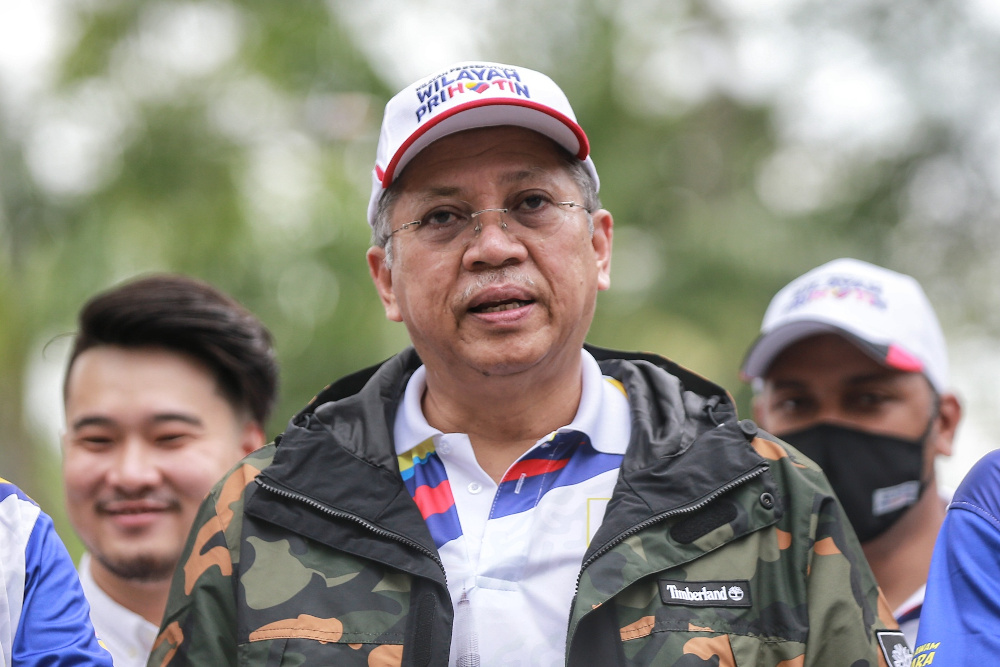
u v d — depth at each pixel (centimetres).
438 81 255
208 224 909
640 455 246
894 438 325
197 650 235
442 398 261
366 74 945
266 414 336
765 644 229
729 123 1180
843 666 224
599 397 258
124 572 305
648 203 1120
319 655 226
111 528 305
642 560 231
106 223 909
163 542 305
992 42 1046
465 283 245
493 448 258
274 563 238
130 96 942
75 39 959
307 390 863
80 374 311
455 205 249
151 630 308
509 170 248
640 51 1131
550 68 1077
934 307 1045
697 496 237
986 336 1039
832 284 340
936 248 1054
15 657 214
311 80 945
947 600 212
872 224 1070
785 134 1164
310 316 875
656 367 271
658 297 1055
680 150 1165
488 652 230
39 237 925
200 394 313
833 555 234
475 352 243
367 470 246
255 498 245
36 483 905
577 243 252
